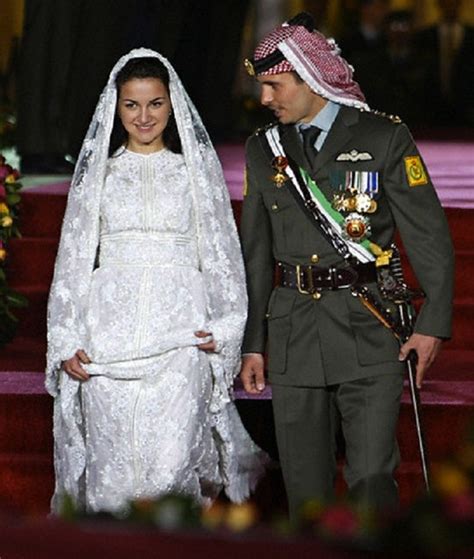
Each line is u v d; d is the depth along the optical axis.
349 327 22.09
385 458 21.98
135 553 13.69
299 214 22.22
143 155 23.50
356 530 13.76
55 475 24.52
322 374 22.20
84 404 23.25
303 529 14.04
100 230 23.44
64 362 23.14
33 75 42.25
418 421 22.17
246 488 24.36
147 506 14.40
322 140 22.20
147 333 23.03
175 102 23.48
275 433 24.34
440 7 72.81
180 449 22.88
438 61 72.31
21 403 27.05
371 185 22.05
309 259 22.23
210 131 56.31
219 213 23.47
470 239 34.19
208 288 23.31
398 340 22.16
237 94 64.06
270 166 22.36
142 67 23.23
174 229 23.28
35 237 34.56
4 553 13.85
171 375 22.94
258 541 13.63
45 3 41.97
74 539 13.76
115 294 23.14
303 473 22.59
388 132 22.08
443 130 68.94
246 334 23.14
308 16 22.38
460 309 31.92
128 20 42.47
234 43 55.94
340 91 22.16
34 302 32.78
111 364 23.02
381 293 22.14
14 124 44.19
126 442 22.97
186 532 13.81
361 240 22.09
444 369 30.02
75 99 42.47
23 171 42.75
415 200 21.98
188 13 51.66
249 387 23.19
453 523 13.41
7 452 27.11
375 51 68.38
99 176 23.34
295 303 22.36
